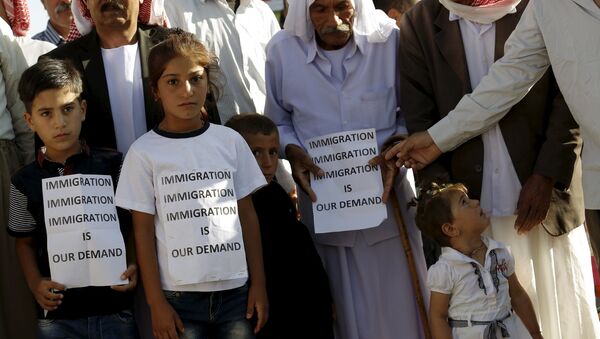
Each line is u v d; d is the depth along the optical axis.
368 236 5.24
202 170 4.43
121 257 4.50
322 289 4.96
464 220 4.63
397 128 5.28
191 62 4.44
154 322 4.40
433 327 4.69
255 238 4.60
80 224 4.45
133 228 4.53
